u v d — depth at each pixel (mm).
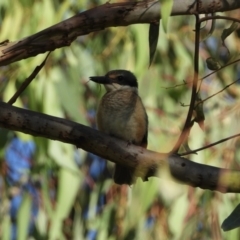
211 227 10594
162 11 5488
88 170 13125
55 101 10789
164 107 11742
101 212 12070
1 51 6125
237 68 12977
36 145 11062
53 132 5875
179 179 5816
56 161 10977
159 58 12109
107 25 6301
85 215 12703
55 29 6156
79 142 5914
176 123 11453
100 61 12180
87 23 6207
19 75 10727
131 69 12008
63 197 11008
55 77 10914
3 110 5793
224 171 5738
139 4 6312
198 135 11008
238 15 12094
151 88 11602
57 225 11031
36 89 10742
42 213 11758
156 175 5930
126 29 12148
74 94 10914
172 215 10695
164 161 5832
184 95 11930
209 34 6703
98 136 5922
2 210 11969
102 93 12023
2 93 10906
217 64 6004
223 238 10531
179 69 12180
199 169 5785
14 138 12570
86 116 12180
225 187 5691
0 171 12117
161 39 12172
